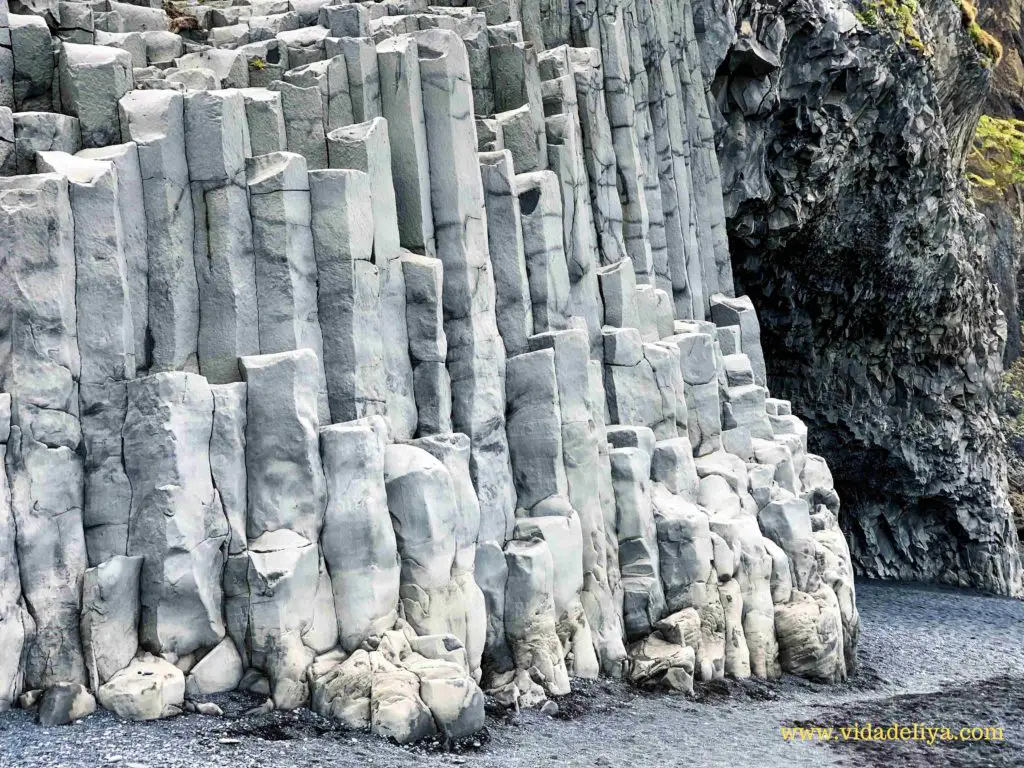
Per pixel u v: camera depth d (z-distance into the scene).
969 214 37.09
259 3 20.41
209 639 13.31
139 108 14.18
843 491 37.91
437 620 14.52
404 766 12.12
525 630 15.86
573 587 16.86
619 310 21.02
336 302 14.98
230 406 13.66
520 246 18.17
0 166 13.39
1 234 12.55
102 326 13.24
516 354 17.89
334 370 14.96
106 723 12.13
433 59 17.05
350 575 13.95
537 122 19.91
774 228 29.45
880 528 38.00
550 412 17.14
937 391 36.75
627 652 17.97
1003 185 51.75
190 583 13.10
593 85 22.05
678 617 18.19
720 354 23.77
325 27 18.48
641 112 24.34
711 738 15.22
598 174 21.97
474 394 16.59
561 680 15.93
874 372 35.72
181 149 14.30
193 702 12.91
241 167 14.58
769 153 28.97
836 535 23.34
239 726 12.54
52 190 12.77
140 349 13.82
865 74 28.95
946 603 33.12
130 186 13.81
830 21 28.06
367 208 15.42
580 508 17.48
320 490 14.00
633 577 18.33
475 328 16.81
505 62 19.92
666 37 25.47
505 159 18.09
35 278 12.66
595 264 21.53
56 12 15.84
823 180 29.50
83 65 14.20
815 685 19.86
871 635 26.56
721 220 27.16
